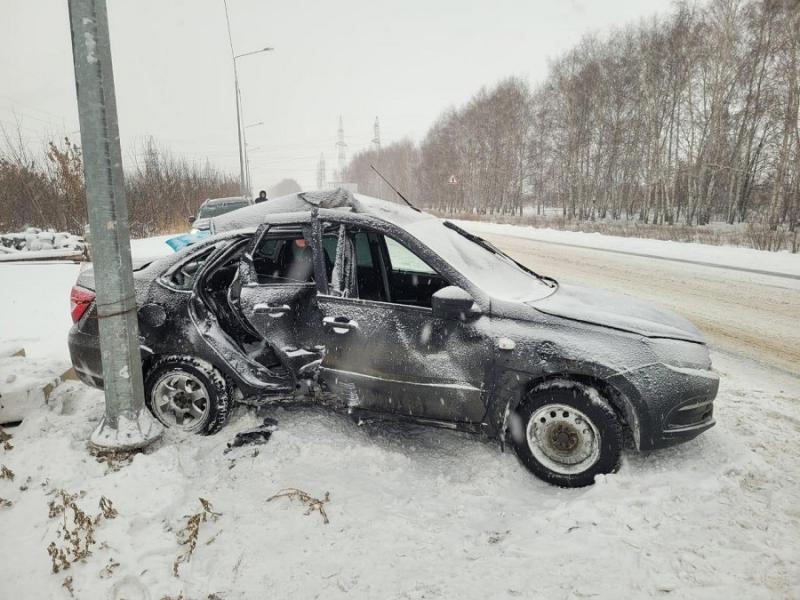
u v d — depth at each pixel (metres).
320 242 4.00
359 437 3.98
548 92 49.16
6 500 3.02
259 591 2.41
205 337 3.95
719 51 32.38
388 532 2.83
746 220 36.25
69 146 16.11
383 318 3.72
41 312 8.16
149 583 2.42
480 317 3.56
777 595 2.28
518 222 38.84
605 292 4.38
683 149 37.06
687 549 2.61
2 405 4.03
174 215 25.48
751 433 3.94
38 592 2.39
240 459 3.56
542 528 2.86
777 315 8.03
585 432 3.32
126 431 3.53
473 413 3.55
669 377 3.29
